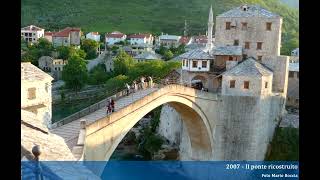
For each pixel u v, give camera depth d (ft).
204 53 219.41
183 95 168.55
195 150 198.80
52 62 181.68
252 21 212.64
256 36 212.43
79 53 201.57
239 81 189.98
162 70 244.42
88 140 103.35
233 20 215.51
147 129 253.44
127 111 127.95
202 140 193.47
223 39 219.00
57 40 200.64
